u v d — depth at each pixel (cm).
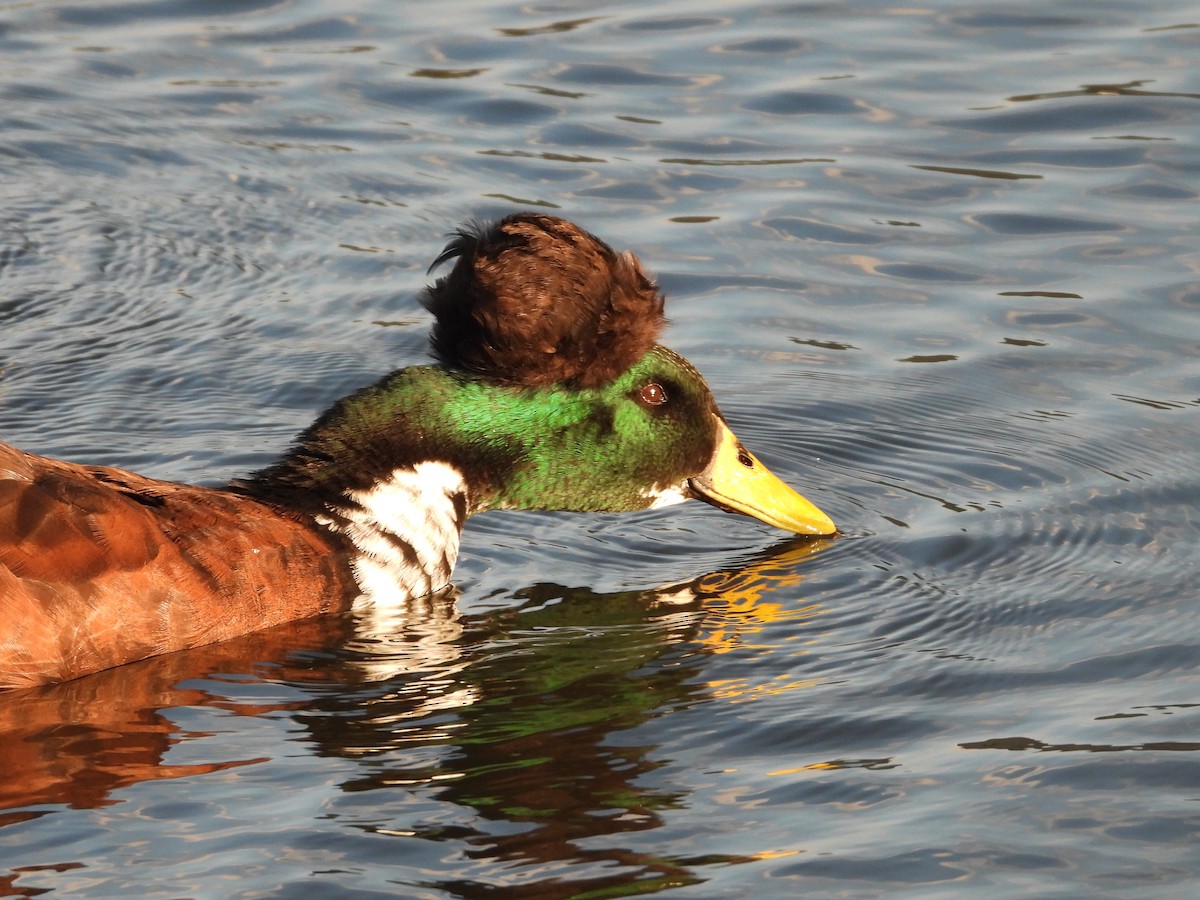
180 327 1508
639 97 1898
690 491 1197
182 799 844
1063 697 966
